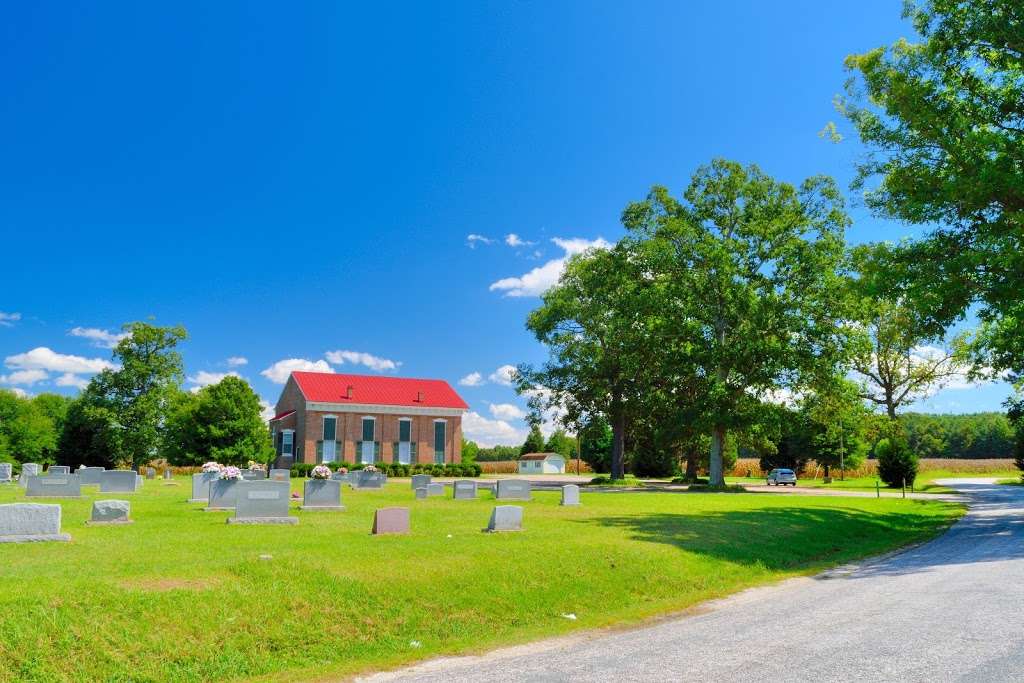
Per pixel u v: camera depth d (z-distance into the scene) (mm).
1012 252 20672
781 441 76500
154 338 59469
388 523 15391
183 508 21391
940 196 23000
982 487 53469
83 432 60469
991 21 22547
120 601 8703
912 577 13594
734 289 43281
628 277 48969
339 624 9539
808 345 42812
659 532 17266
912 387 62406
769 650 8078
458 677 7680
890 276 24141
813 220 43688
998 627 8672
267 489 17312
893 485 51531
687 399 49938
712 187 45562
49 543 12898
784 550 17766
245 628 8906
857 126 26719
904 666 7070
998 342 29297
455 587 11203
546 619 10836
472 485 28484
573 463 101500
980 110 23672
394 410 73625
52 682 7219
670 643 8828
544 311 57281
